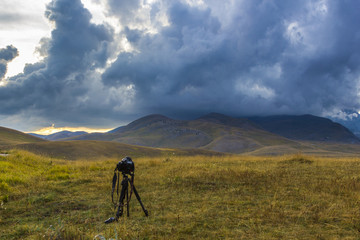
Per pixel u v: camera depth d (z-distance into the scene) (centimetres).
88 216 615
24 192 869
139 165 1598
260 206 642
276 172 1136
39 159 1820
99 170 1435
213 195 773
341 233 475
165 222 556
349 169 1238
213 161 1750
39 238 469
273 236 464
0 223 591
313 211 598
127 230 497
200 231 496
